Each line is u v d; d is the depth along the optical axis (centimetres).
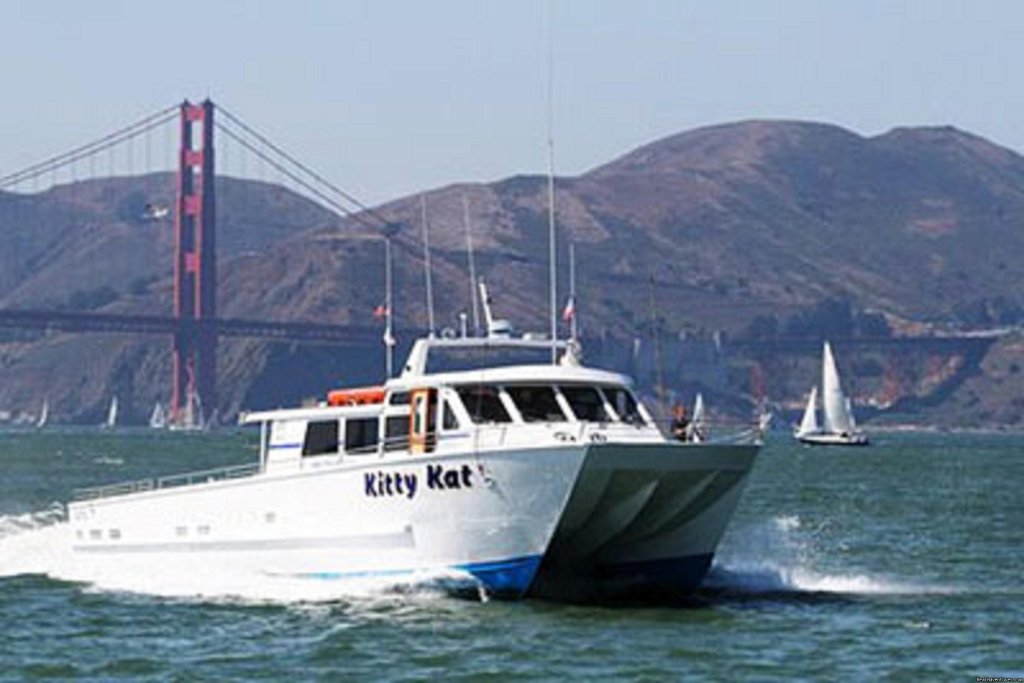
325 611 8681
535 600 8700
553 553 8531
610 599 8981
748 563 10731
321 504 9044
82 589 9769
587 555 8731
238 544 9375
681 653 7706
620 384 8988
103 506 10094
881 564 12131
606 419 8881
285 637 8100
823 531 15662
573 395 8862
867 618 8762
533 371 8838
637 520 8700
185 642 8088
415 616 8462
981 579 11094
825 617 8756
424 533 8712
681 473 8550
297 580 9119
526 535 8494
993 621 8781
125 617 8781
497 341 9412
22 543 11269
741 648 7856
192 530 9594
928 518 17975
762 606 9062
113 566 10025
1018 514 18738
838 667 7519
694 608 8925
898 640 8156
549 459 8312
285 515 9162
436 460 8612
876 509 19550
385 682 7188
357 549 8931
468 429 8675
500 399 8750
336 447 9188
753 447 8825
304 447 9331
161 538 9744
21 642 8194
